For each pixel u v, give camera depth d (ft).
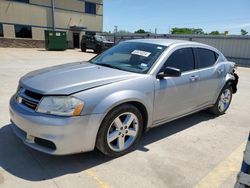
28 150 10.50
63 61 47.21
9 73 29.45
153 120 11.69
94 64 12.77
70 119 8.66
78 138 8.95
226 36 74.54
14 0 82.53
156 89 11.21
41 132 8.68
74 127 8.75
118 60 12.80
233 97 23.79
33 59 48.42
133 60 12.29
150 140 12.42
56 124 8.55
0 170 9.02
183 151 11.45
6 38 83.15
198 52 14.35
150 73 11.26
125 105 10.12
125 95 9.86
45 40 84.48
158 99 11.46
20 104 9.66
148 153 11.02
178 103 12.76
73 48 100.78
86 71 11.03
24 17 85.92
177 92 12.39
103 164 9.87
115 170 9.52
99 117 9.21
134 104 10.71
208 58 15.23
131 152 11.00
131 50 13.09
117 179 8.96
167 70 11.27
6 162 9.54
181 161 10.52
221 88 16.17
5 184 8.27
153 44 13.14
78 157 10.25
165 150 11.43
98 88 9.41
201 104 14.85
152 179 9.11
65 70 11.28
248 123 15.99
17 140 11.30
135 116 10.64
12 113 9.84
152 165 10.04
